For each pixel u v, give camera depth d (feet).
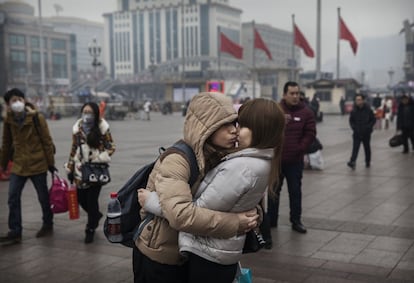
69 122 112.06
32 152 18.26
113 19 577.02
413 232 18.66
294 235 18.44
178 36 526.16
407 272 14.42
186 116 7.61
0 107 102.83
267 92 174.19
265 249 16.67
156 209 7.39
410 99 44.60
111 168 36.45
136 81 341.62
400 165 37.32
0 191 28.27
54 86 340.18
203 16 492.13
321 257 15.85
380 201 24.22
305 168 35.35
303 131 18.70
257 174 7.14
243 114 7.47
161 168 7.32
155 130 81.00
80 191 18.03
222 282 7.47
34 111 18.31
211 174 7.34
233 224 7.10
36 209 23.35
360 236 18.21
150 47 549.13
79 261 15.79
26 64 359.87
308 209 22.63
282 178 18.95
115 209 8.16
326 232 18.80
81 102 145.18
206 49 493.36
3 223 21.08
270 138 7.35
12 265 15.46
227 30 474.08
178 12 519.19
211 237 7.25
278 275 14.24
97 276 14.47
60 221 20.89
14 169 18.13
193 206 7.00
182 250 7.27
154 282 7.70
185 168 7.24
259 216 7.85
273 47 453.58
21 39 356.18
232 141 7.54
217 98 7.43
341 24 113.80
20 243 17.79
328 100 129.18
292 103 18.57
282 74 167.94
